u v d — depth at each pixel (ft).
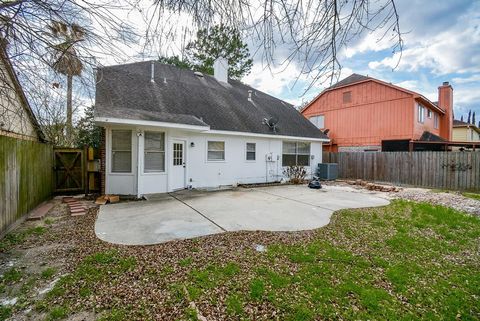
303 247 13.71
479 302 9.20
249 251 13.03
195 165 33.81
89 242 14.25
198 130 30.66
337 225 18.10
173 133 30.48
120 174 27.20
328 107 66.39
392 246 14.25
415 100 51.11
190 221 18.62
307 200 27.61
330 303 8.80
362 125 59.06
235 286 9.68
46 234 15.61
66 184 30.07
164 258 12.09
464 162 36.76
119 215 20.26
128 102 29.76
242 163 39.11
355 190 35.86
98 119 23.36
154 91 35.29
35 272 10.75
